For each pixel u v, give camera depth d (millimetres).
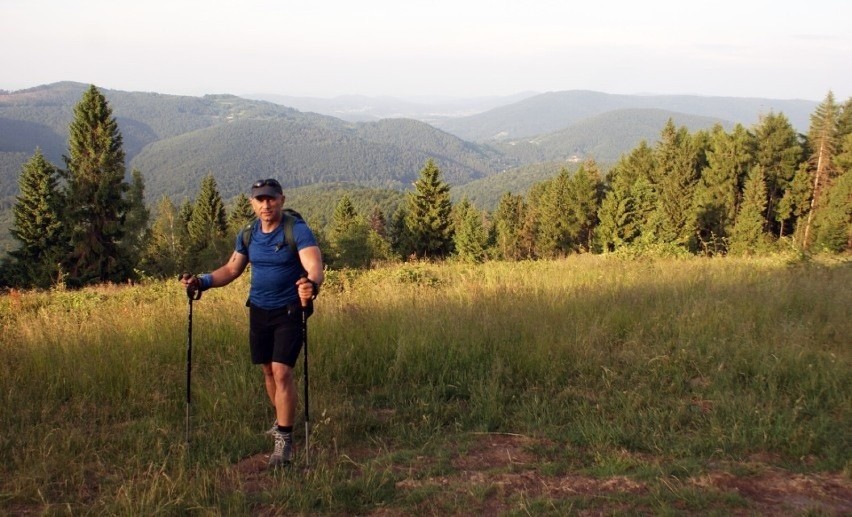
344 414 4945
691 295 8562
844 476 3805
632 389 5410
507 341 6602
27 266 44906
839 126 56500
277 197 4145
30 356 6027
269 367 4520
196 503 3475
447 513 3430
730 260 14922
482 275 12664
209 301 9141
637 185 48688
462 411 5133
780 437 4328
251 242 4273
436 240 59312
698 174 60031
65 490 3779
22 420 4793
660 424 4637
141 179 47781
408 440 4559
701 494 3521
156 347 6430
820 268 11781
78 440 4402
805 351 5965
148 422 4789
